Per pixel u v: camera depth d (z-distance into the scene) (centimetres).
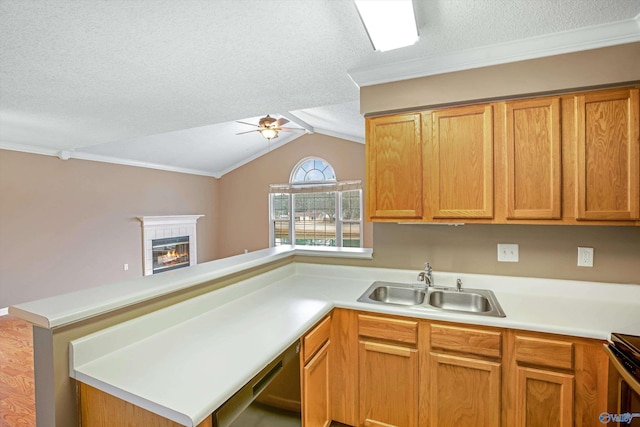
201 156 661
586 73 158
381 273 233
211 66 191
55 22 144
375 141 201
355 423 183
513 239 201
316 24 146
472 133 180
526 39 163
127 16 139
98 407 108
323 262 252
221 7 133
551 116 166
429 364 166
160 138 527
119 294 131
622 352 120
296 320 156
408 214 193
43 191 467
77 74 201
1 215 426
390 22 135
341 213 668
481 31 155
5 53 172
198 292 167
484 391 155
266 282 223
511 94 171
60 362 109
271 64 188
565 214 164
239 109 280
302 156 697
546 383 145
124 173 577
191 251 708
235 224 780
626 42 152
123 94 239
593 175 159
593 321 148
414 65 186
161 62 185
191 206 717
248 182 759
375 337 177
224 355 121
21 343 336
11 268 435
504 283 202
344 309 185
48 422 109
